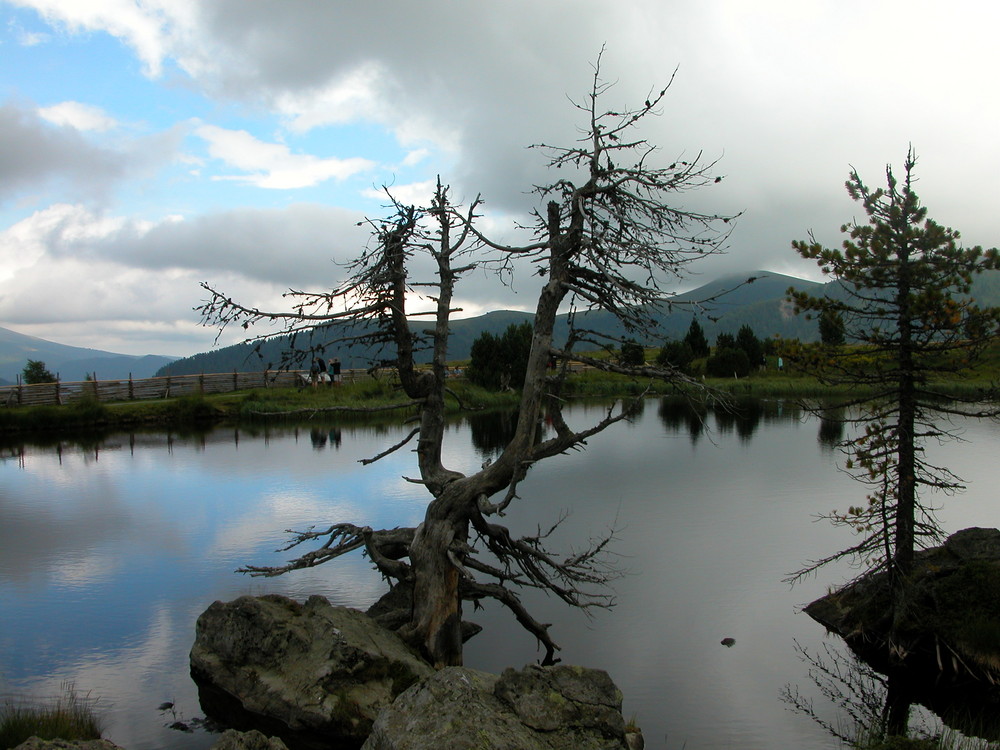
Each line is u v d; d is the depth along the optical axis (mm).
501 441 38906
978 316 11867
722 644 13977
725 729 10766
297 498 26922
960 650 12602
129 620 15172
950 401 12797
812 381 64812
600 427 10977
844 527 22094
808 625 15039
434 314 12703
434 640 11648
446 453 35000
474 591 13000
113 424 47656
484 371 60188
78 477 31281
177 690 11828
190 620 15195
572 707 7973
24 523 23500
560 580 17875
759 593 16750
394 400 54281
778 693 12047
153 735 10359
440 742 7293
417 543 12094
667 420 50281
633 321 10477
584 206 10398
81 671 12641
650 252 9695
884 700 11789
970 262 11984
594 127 10375
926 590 13555
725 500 25906
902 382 12961
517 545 12516
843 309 13047
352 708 9859
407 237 12008
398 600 14602
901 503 13250
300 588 17219
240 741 7535
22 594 16844
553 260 11164
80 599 16484
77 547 20750
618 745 7723
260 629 11289
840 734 10609
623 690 12094
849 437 40594
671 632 14617
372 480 30250
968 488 26641
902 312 12492
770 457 35031
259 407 50438
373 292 11820
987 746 9758
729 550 19953
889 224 12477
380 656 10586
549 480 29891
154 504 26141
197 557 19750
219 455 37156
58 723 10289
